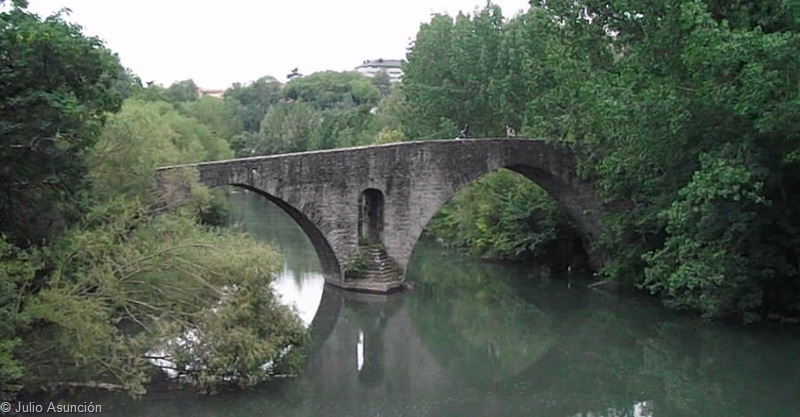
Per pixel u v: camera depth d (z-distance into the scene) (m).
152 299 19.72
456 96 46.03
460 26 45.94
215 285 19.81
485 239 43.00
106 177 22.28
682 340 26.50
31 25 17.08
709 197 21.62
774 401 20.34
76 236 18.56
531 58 37.66
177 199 24.34
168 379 20.41
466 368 23.73
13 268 16.67
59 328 17.88
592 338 27.33
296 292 33.12
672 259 26.55
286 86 145.88
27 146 17.19
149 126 26.03
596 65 29.44
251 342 19.42
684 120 22.78
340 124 87.38
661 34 23.77
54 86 17.80
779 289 26.98
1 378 16.59
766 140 23.23
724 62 20.61
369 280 32.72
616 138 27.12
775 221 25.06
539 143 35.22
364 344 26.50
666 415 19.34
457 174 33.75
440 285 36.53
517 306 32.34
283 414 18.97
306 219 30.86
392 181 32.62
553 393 21.22
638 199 32.56
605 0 27.56
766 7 22.72
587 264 39.16
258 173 29.09
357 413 19.22
